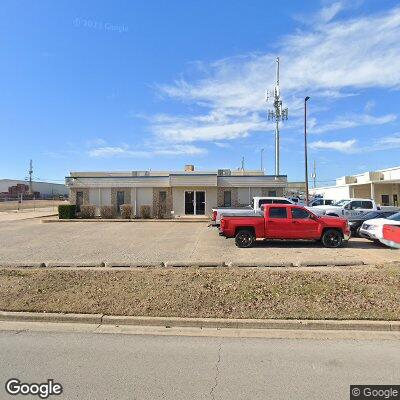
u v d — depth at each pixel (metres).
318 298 7.15
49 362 4.80
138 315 6.49
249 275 8.84
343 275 8.83
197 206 31.70
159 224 25.22
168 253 13.02
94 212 30.23
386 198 40.38
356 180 40.72
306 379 4.34
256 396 3.96
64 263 10.34
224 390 4.08
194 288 7.78
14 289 7.80
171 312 6.59
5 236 18.22
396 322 6.08
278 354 5.08
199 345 5.41
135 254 12.80
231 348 5.30
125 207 29.78
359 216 17.77
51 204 59.94
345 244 15.16
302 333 5.92
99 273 9.12
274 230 14.30
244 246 14.34
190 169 39.25
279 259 11.71
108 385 4.19
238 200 31.61
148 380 4.30
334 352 5.15
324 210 21.39
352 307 6.69
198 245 15.03
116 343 5.49
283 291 7.57
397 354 5.09
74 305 6.91
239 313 6.50
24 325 6.32
